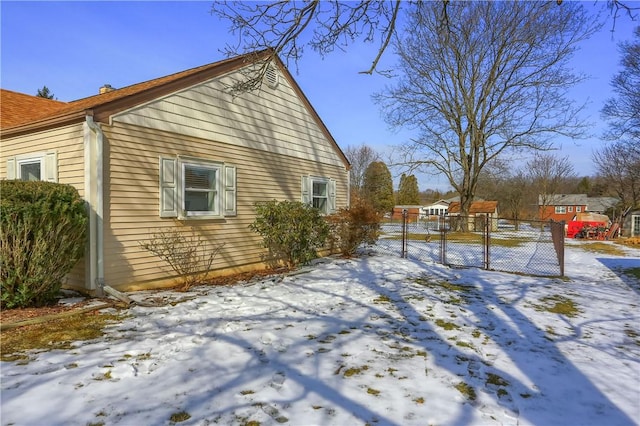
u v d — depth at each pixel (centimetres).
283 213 923
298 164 1123
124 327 467
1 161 744
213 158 828
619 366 394
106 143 625
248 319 517
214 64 866
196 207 799
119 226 644
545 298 709
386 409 290
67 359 363
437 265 1090
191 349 399
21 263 511
